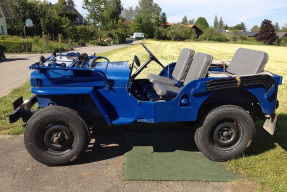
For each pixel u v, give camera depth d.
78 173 3.38
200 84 3.44
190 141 4.38
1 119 5.16
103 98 3.65
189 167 3.54
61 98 3.73
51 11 41.03
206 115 3.66
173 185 3.13
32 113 3.72
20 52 21.50
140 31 73.00
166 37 72.69
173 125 5.06
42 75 3.46
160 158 3.77
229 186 3.12
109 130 4.79
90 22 43.47
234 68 4.32
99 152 3.96
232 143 3.73
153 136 4.56
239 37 73.81
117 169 3.49
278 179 3.25
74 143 3.49
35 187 3.07
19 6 38.91
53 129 3.42
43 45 24.39
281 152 3.99
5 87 8.35
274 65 15.88
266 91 3.60
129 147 4.12
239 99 3.77
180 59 4.71
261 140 4.43
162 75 5.14
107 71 3.71
